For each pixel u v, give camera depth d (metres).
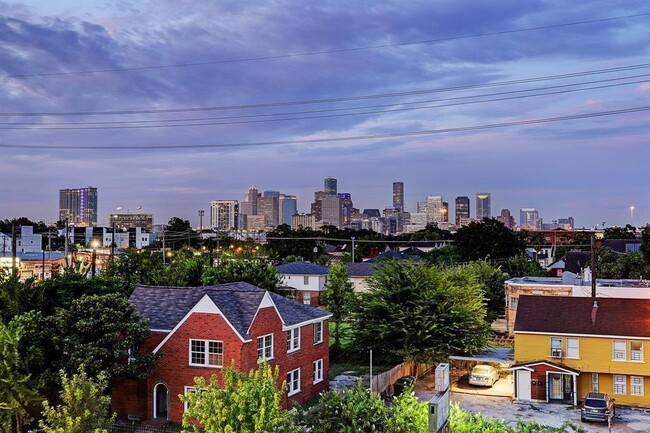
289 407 41.59
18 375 31.38
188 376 37.62
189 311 37.88
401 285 51.78
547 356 47.91
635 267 93.06
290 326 42.03
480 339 51.38
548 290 66.31
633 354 46.34
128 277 71.06
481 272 85.62
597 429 39.28
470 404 45.59
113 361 35.50
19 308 41.06
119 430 35.00
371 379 42.50
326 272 101.31
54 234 181.00
